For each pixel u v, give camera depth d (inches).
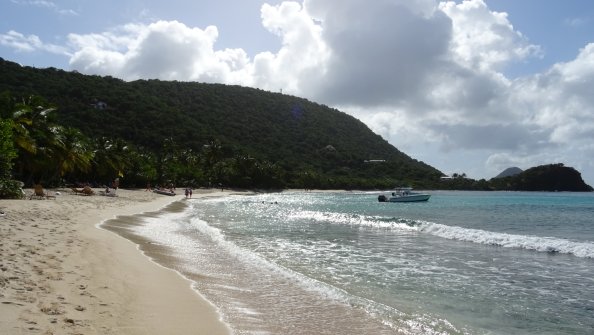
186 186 4448.8
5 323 289.9
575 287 569.0
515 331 396.8
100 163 2979.8
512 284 584.1
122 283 456.4
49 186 2319.1
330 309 443.2
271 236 1080.2
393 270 669.9
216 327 361.4
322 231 1223.5
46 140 2074.3
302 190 5880.9
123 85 6294.3
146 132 5246.1
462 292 536.1
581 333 392.5
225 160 5359.3
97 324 321.1
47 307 334.6
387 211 2306.8
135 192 2930.6
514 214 2129.7
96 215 1175.6
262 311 424.8
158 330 334.0
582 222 1678.2
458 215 2032.5
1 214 871.1
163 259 657.6
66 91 5236.2
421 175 7824.8
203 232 1071.0
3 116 1755.7
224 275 583.5
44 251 541.0
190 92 7623.0
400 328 394.3
